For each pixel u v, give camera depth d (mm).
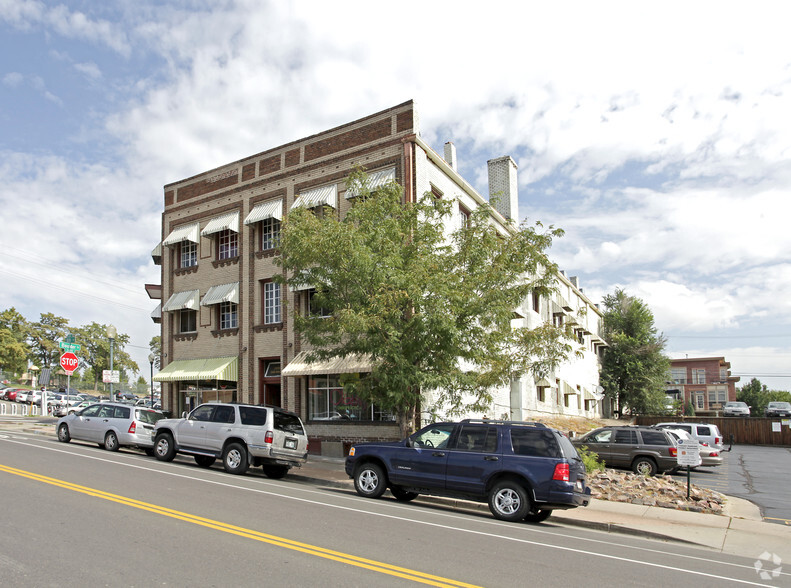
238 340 25531
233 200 26719
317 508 11031
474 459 12352
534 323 32375
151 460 17734
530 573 7359
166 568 6602
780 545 10992
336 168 23391
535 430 12164
